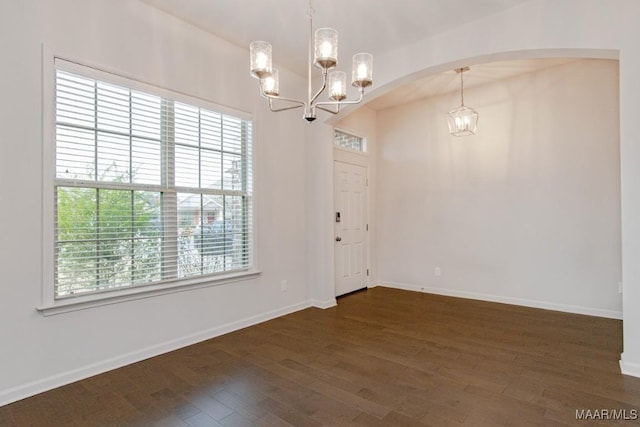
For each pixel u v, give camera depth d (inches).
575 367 103.3
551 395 87.9
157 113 115.7
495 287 179.8
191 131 125.2
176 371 102.7
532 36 109.7
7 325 85.8
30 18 89.6
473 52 120.8
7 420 78.7
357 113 209.3
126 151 108.0
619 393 88.1
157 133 115.7
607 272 150.2
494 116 178.7
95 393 90.2
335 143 196.4
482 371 101.7
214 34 130.3
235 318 139.3
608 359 108.7
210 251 131.8
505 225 176.2
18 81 87.6
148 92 112.1
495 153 178.9
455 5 111.4
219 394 89.8
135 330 109.6
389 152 219.0
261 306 150.1
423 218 204.8
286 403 85.6
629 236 97.1
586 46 101.9
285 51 144.1
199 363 108.2
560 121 160.7
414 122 208.1
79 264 98.9
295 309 165.9
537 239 167.2
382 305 175.8
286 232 162.6
